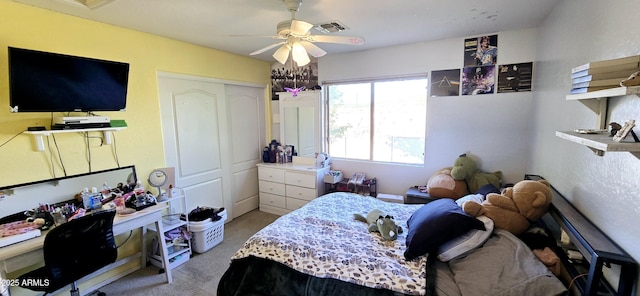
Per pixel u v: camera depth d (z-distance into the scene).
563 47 1.87
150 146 2.74
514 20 2.44
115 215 2.12
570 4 1.75
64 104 2.05
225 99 3.61
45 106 1.96
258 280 1.76
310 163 3.98
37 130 1.93
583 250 1.24
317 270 1.58
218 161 3.56
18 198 1.95
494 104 2.92
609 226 1.21
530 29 2.67
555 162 1.97
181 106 3.07
